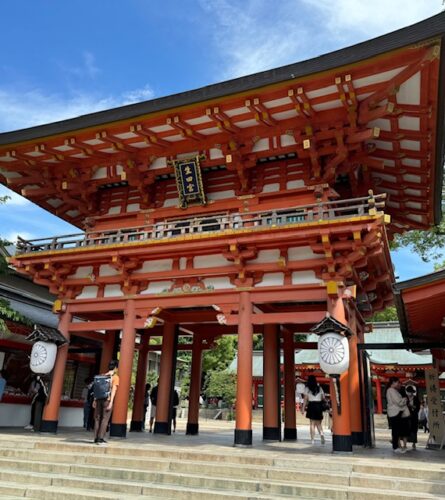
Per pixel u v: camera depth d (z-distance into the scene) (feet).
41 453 36.47
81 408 75.00
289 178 50.80
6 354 66.18
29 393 66.95
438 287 38.96
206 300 47.39
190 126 47.83
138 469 32.50
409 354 131.23
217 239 44.91
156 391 67.15
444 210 84.38
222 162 51.80
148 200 57.26
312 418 52.54
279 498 26.35
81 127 49.34
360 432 49.06
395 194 58.08
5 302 60.29
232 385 137.80
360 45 36.73
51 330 52.44
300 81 40.06
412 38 34.40
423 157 48.93
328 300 42.98
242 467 31.24
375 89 40.01
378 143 48.08
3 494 28.89
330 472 30.19
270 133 47.32
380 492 26.04
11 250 78.79
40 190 60.80
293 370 60.75
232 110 45.01
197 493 27.43
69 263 53.16
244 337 44.29
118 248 49.06
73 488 29.81
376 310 65.41
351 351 50.47
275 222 44.06
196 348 67.62
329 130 44.88
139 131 48.49
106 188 61.41
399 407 45.55
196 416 64.18
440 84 37.50
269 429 52.37
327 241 41.01
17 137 52.65
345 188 53.42
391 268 53.21
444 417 55.88
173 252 47.96
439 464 32.94
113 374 43.11
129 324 50.14
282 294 44.52
